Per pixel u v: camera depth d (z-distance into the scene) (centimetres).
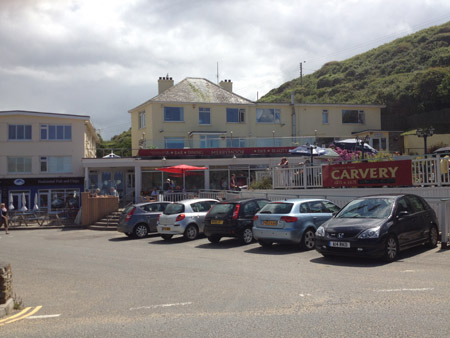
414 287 729
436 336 492
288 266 980
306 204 1263
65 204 3512
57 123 3562
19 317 640
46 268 1075
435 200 1370
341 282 790
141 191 3094
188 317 602
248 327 546
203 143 3522
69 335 543
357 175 1627
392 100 5484
